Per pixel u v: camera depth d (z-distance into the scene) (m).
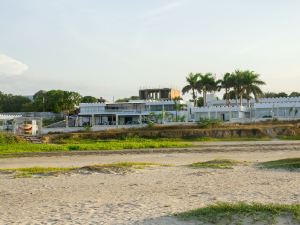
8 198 17.59
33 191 19.30
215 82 105.06
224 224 11.54
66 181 22.38
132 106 106.12
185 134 69.06
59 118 117.75
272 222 11.42
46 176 24.56
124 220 12.44
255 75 97.25
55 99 135.00
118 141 64.88
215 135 68.56
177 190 18.38
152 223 11.95
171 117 97.56
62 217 13.27
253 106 96.81
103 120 107.56
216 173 24.09
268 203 14.16
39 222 12.66
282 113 94.25
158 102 104.88
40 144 59.31
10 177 24.69
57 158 41.06
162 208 14.10
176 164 31.61
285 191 17.22
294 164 26.30
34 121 82.81
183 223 11.84
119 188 19.55
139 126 86.31
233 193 17.00
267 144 52.75
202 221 11.91
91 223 12.22
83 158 40.56
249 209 12.59
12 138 62.41
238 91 99.12
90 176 24.12
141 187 19.66
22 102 165.50
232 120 87.69
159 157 39.84
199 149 46.62
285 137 66.25
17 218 13.42
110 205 15.11
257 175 22.86
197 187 19.06
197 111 98.62
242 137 67.56
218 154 41.66
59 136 71.12
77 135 71.19
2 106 163.50
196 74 106.12
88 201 16.20
